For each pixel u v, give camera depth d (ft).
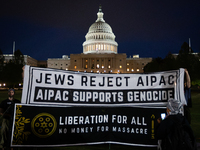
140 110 15.96
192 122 32.89
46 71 15.43
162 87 16.60
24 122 14.23
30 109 14.47
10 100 16.44
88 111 15.76
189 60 131.75
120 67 342.85
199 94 105.19
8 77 178.50
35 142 14.34
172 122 10.23
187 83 16.37
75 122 15.38
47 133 14.66
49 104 15.17
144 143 15.53
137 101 16.63
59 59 389.60
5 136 15.52
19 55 206.69
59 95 15.55
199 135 24.00
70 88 15.90
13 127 13.91
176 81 16.33
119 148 17.92
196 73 125.59
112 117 16.06
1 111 15.93
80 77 16.29
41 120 14.65
